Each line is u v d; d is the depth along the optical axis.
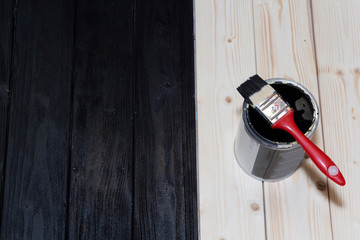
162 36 1.37
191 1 1.40
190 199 1.24
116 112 1.31
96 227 1.23
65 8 1.40
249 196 1.03
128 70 1.35
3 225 1.23
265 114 0.85
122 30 1.38
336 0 1.17
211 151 1.06
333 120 1.07
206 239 1.00
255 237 1.00
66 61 1.36
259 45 1.14
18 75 1.34
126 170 1.27
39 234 1.23
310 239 1.00
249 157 0.98
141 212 1.23
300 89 0.90
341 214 1.01
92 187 1.26
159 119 1.30
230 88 1.10
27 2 1.40
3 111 1.31
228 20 1.16
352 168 1.04
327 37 1.14
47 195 1.25
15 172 1.27
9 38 1.37
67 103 1.32
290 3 1.17
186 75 1.34
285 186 1.03
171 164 1.26
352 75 1.11
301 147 0.91
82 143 1.29
